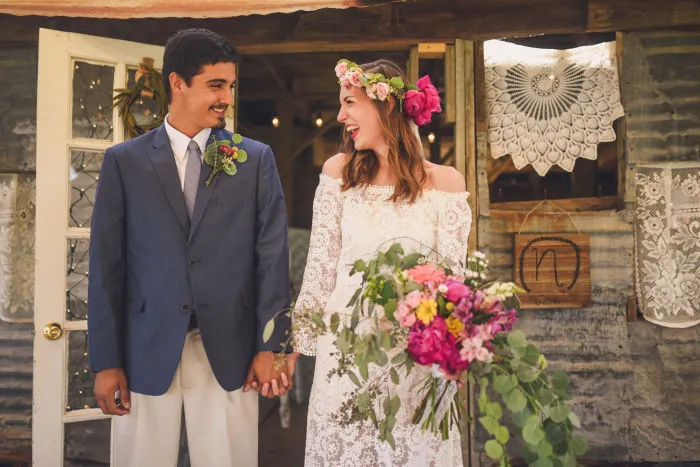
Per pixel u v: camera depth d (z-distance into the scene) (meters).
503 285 1.65
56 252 3.05
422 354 1.59
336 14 3.61
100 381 2.14
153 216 2.18
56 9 3.04
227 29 3.64
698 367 3.46
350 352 1.70
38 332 3.01
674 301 3.46
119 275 2.20
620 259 3.51
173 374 2.13
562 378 1.62
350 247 2.08
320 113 7.23
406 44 3.62
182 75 2.19
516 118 3.57
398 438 1.97
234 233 2.23
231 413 2.22
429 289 1.65
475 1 3.56
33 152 3.56
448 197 2.09
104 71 3.21
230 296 2.20
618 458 3.45
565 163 3.54
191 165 2.26
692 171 3.49
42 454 2.99
